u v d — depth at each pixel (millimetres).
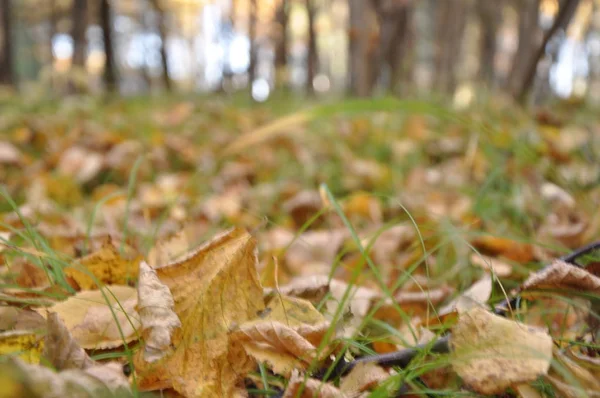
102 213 875
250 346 378
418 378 386
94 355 391
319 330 391
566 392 338
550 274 413
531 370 335
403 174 1314
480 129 716
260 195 1110
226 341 383
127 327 403
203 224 863
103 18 3207
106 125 1861
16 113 2037
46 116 2027
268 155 1489
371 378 368
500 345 349
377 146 1532
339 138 1666
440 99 2270
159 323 367
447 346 380
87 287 496
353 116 1857
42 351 367
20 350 367
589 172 1035
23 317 408
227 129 1908
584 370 353
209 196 1071
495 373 341
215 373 376
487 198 875
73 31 3152
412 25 2943
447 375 382
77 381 304
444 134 1593
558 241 698
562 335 427
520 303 470
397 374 359
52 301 440
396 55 2504
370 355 399
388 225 423
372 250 726
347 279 646
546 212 849
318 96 2844
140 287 378
